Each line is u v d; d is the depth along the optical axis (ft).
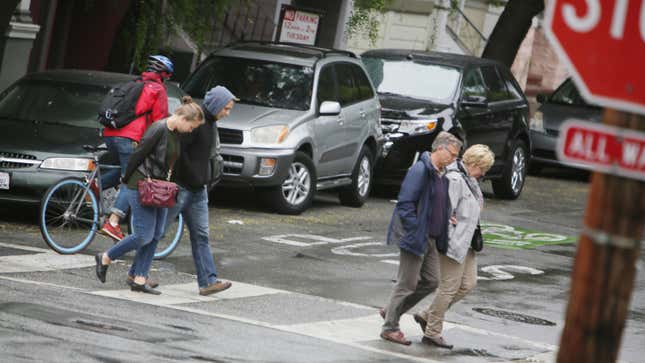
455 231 82.23
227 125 134.92
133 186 88.02
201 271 91.50
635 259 32.65
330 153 145.07
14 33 160.86
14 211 124.67
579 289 32.96
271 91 142.82
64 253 101.65
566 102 216.95
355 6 211.00
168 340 70.64
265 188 137.69
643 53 31.07
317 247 121.08
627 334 95.04
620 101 31.24
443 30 286.87
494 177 174.29
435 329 83.10
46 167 112.57
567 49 31.58
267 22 239.50
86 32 188.75
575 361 33.09
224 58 148.25
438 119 160.45
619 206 32.24
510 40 221.87
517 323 94.73
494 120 171.73
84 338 67.77
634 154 31.37
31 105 121.90
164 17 166.71
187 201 90.07
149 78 109.91
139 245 88.43
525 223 156.25
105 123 107.76
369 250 122.52
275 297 93.71
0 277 87.71
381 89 167.32
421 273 82.74
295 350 73.41
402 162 160.45
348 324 86.74
